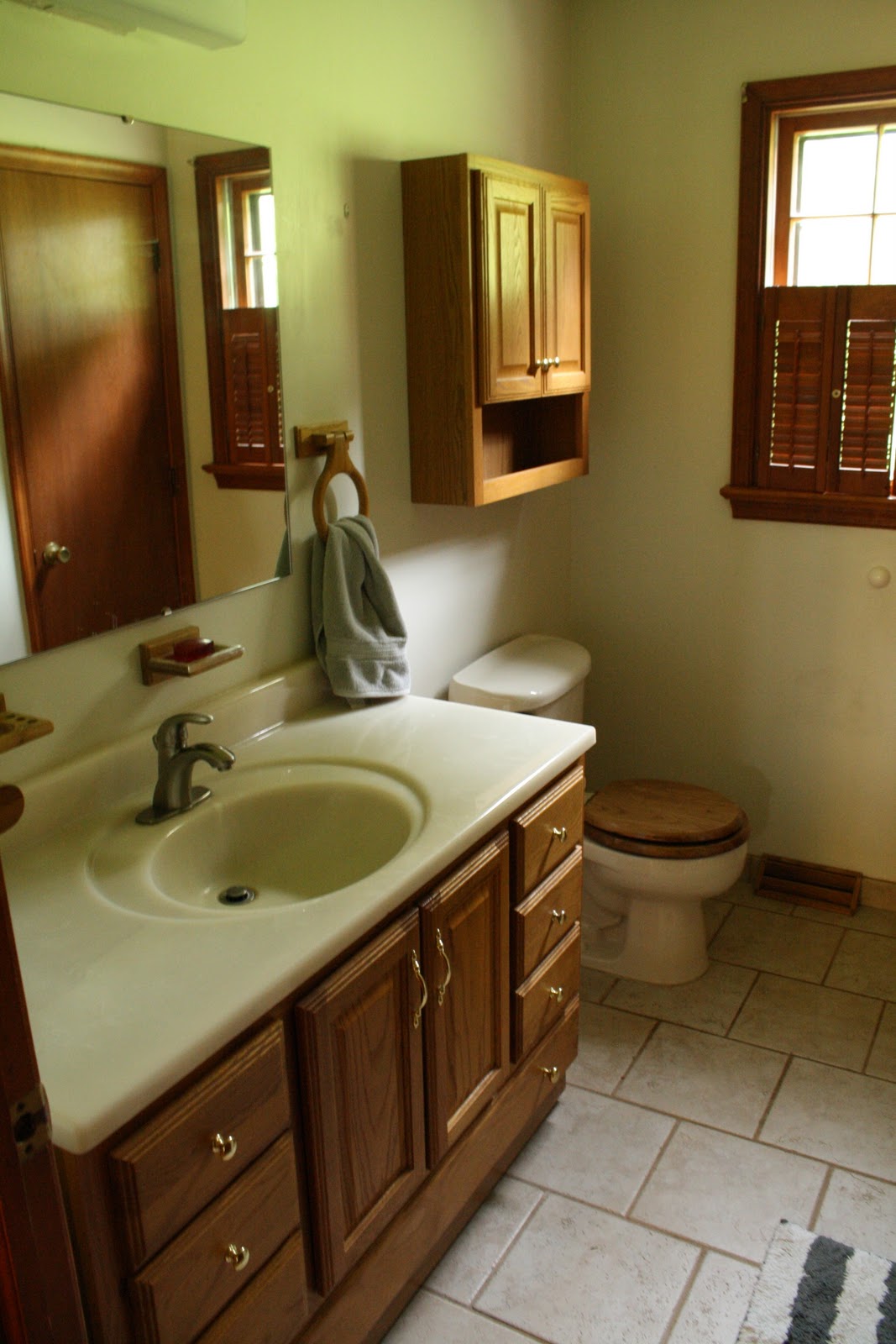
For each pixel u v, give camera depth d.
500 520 2.79
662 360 2.97
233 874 1.76
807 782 3.06
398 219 2.21
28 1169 0.80
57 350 1.51
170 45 1.64
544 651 2.84
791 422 2.82
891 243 2.69
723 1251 1.91
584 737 1.99
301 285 1.97
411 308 2.25
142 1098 1.11
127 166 1.59
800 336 2.75
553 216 2.44
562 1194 2.05
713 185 2.79
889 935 2.89
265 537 1.96
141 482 1.68
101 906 1.43
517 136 2.66
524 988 1.96
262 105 1.83
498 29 2.51
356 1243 1.55
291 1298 1.42
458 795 1.74
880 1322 1.76
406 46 2.18
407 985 1.59
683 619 3.12
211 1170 1.24
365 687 2.11
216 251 1.76
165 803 1.68
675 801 2.71
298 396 2.00
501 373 2.29
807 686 2.99
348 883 1.75
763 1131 2.19
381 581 2.13
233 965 1.30
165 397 1.70
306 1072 1.39
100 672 1.68
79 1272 1.13
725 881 2.59
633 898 2.69
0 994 0.76
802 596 2.94
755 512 2.93
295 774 1.84
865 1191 2.03
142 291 1.63
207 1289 1.26
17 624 1.50
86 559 1.60
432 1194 1.77
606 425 3.09
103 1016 1.21
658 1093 2.31
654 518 3.09
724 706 3.12
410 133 2.22
